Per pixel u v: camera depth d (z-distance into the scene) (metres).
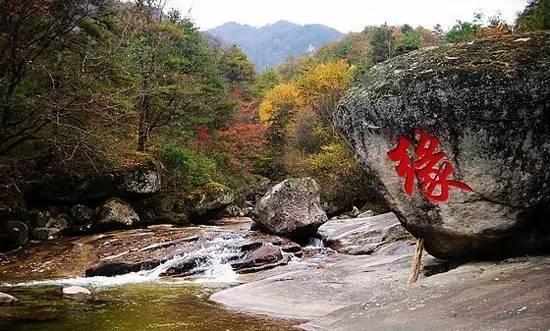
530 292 6.55
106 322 8.04
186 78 26.00
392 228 16.23
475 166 7.95
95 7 16.95
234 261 14.05
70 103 15.11
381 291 9.45
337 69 43.25
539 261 8.04
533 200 7.84
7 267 13.66
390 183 8.86
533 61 7.71
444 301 7.02
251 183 36.22
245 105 40.34
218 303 9.65
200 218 23.33
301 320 8.24
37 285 11.52
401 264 11.71
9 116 15.32
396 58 9.27
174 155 24.38
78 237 17.08
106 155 17.62
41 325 7.69
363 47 61.88
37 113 15.20
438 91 8.02
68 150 17.19
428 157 8.32
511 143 7.74
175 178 23.89
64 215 18.23
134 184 19.94
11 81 14.88
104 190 19.30
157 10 27.62
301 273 12.04
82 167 18.41
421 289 7.79
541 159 7.73
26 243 16.03
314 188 17.66
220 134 34.47
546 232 8.22
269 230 16.91
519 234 8.16
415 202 8.67
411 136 8.41
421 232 9.01
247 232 16.86
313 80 43.25
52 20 15.38
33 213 17.55
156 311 8.94
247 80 56.19
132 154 20.59
